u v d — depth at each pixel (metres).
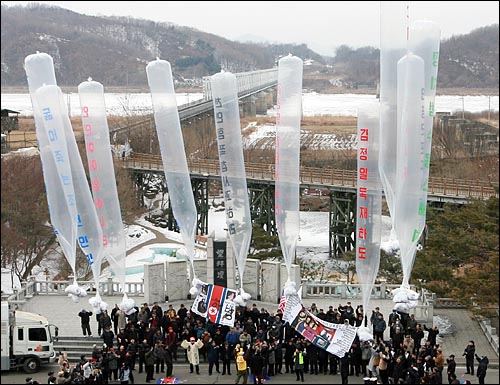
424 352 43.84
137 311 50.16
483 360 43.53
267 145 142.00
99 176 49.97
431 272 54.94
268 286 58.16
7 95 184.25
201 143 122.38
